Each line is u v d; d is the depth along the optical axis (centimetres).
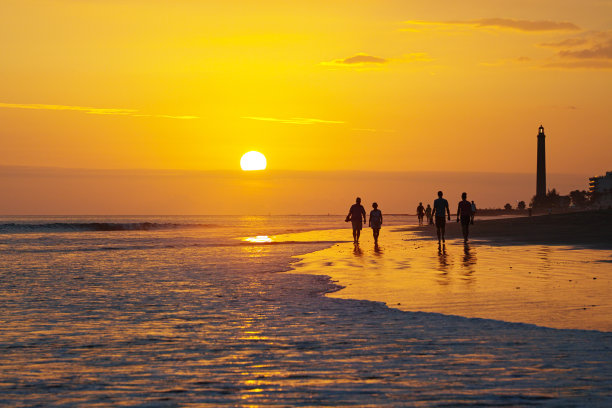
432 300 1666
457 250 3675
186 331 1281
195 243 5512
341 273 2470
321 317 1432
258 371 931
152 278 2411
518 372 894
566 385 823
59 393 823
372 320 1374
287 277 2373
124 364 988
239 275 2489
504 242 4322
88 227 13262
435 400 769
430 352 1036
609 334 1169
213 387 846
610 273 2256
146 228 13138
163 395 811
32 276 2531
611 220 5731
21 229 12225
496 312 1447
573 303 1563
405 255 3375
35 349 1109
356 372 914
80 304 1703
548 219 6600
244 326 1334
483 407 738
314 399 783
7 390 838
